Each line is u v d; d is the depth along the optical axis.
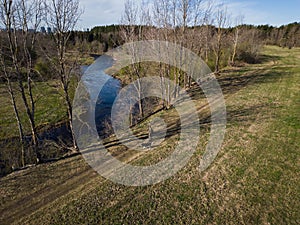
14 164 13.08
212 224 7.74
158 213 8.35
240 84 27.27
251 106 19.36
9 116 20.36
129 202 9.04
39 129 18.48
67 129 18.52
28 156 13.95
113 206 8.87
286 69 36.28
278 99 21.03
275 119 16.34
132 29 19.28
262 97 21.78
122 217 8.27
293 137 13.58
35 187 10.61
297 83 26.83
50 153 14.45
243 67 38.75
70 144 15.62
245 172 10.46
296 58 50.06
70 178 11.26
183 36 22.05
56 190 10.36
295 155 11.70
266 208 8.31
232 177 10.16
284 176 10.07
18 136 17.06
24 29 11.57
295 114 17.12
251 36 48.19
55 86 18.00
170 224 7.83
